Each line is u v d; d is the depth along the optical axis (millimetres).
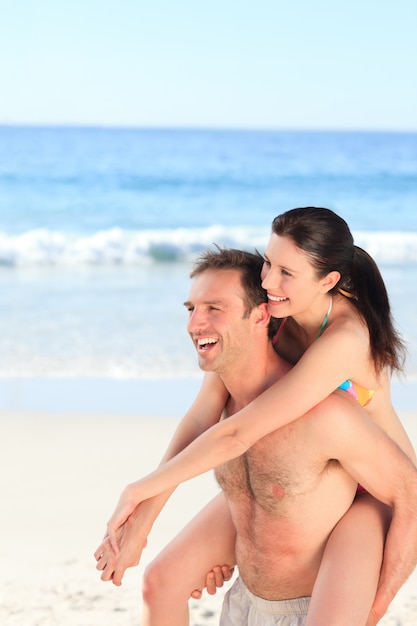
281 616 3277
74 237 23703
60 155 42188
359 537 3104
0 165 37656
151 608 3432
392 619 4918
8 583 5383
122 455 8117
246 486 3246
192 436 3490
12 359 13086
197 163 40094
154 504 3340
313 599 3010
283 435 3113
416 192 35219
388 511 3229
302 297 3229
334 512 3168
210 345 3207
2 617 4906
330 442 3039
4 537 6137
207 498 6965
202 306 3191
